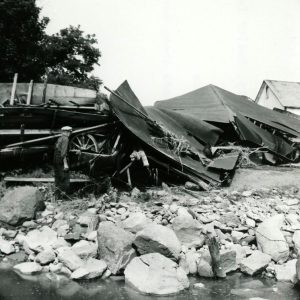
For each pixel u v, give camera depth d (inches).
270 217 369.4
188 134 633.6
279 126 780.6
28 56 952.9
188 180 515.2
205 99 794.8
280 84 1471.5
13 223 339.6
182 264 287.9
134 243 294.2
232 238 338.3
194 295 247.9
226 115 686.5
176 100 855.7
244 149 643.5
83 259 288.7
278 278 280.1
